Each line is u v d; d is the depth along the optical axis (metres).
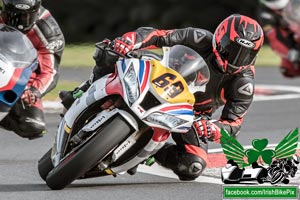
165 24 105.06
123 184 26.97
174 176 28.56
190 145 27.72
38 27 31.00
